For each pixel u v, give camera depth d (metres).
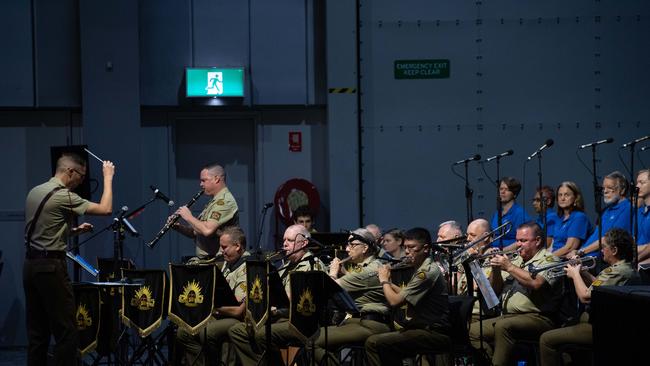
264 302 8.68
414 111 13.25
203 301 9.17
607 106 13.24
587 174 13.22
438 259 9.81
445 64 13.26
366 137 13.24
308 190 13.09
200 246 10.87
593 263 8.60
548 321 8.80
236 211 10.95
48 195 8.85
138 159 12.88
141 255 13.13
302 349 9.38
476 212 13.25
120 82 12.83
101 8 12.81
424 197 13.25
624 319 7.02
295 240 9.62
